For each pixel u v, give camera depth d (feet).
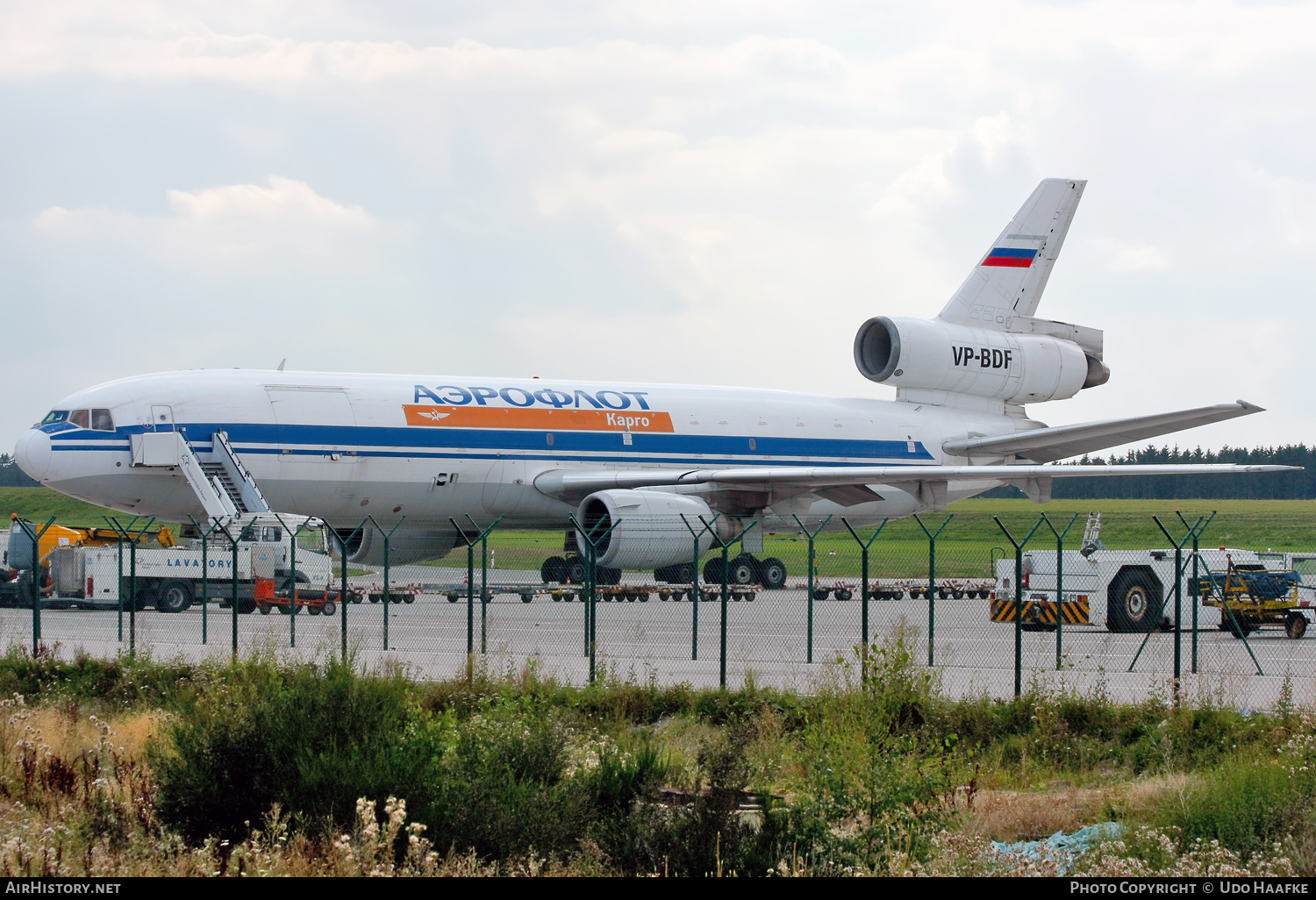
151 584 196.13
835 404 264.52
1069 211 287.48
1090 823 73.05
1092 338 294.46
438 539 234.58
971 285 281.13
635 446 236.63
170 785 67.21
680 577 239.50
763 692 106.01
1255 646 156.04
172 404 200.44
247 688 101.04
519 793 66.49
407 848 60.75
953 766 79.51
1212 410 233.76
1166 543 415.44
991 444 266.98
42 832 63.72
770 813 65.05
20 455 199.21
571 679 116.98
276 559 196.34
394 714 76.23
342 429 208.23
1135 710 98.43
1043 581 175.63
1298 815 66.23
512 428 223.92
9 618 191.01
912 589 242.78
